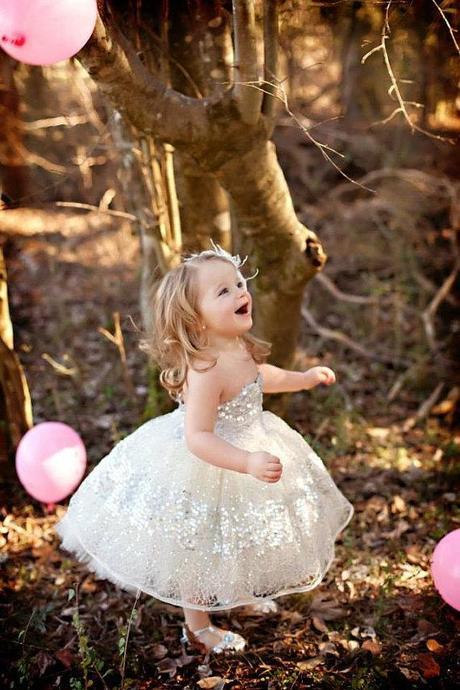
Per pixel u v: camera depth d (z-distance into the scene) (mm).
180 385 2688
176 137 3051
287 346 4000
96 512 2824
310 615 3166
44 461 3369
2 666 2912
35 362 5574
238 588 2674
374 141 8445
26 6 2270
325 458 4273
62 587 3375
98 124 6270
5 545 3641
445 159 7422
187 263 2709
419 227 7320
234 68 2980
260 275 3758
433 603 3176
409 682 2771
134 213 4090
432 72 6617
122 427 4676
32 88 7859
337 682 2770
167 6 3396
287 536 2713
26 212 8250
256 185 3320
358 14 3906
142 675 2873
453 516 3793
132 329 5867
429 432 4578
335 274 6926
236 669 2875
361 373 5387
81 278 7078
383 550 3562
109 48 2691
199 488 2676
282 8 3252
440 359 5391
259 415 2811
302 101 8281
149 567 2686
